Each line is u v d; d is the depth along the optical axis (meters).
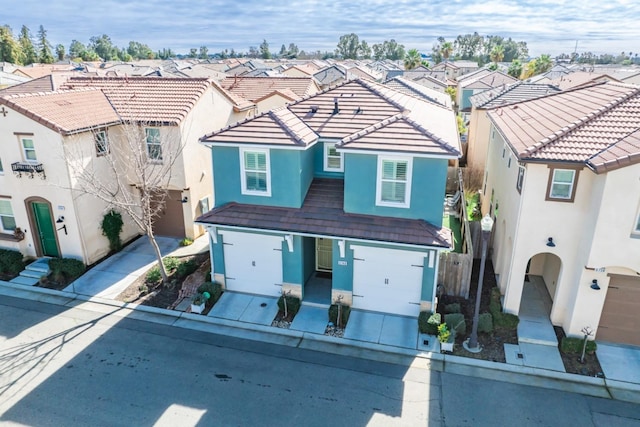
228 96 24.33
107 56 181.62
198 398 12.09
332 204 15.90
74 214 18.42
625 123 13.58
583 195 13.16
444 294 16.69
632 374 12.84
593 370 13.00
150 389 12.42
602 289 13.34
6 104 17.41
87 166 18.75
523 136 15.19
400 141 14.20
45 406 11.80
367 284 15.52
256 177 15.91
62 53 168.12
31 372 13.06
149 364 13.45
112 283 18.06
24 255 19.95
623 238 12.36
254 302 16.56
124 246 21.25
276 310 16.06
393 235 14.31
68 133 17.28
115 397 12.12
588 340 13.78
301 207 15.88
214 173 16.22
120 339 14.66
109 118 19.64
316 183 16.98
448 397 12.06
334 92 18.94
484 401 11.93
